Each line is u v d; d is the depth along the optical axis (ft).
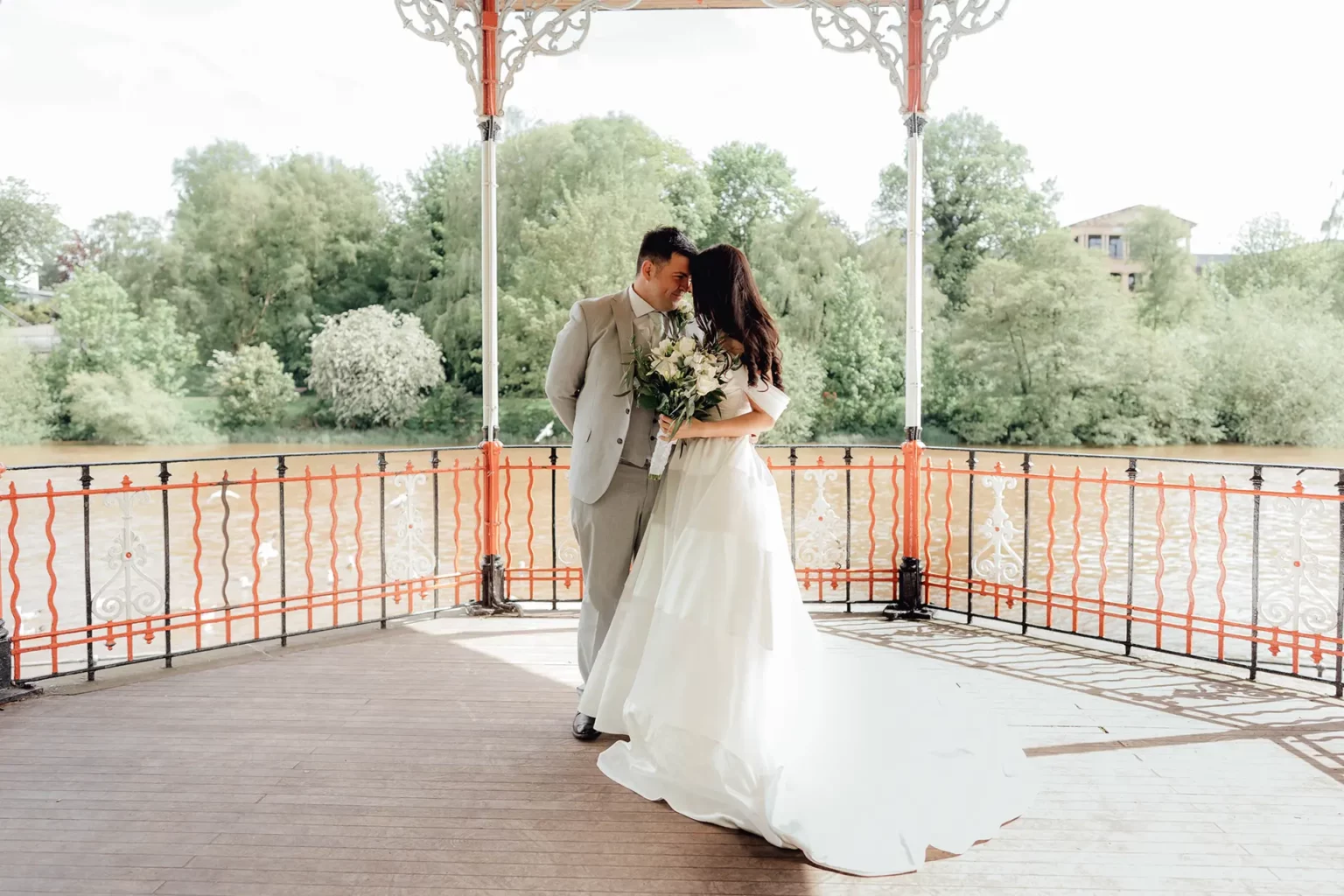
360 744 10.59
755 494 9.29
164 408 108.58
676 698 8.72
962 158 114.11
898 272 111.45
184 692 12.48
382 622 15.97
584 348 10.50
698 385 9.01
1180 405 103.50
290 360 116.16
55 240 113.29
